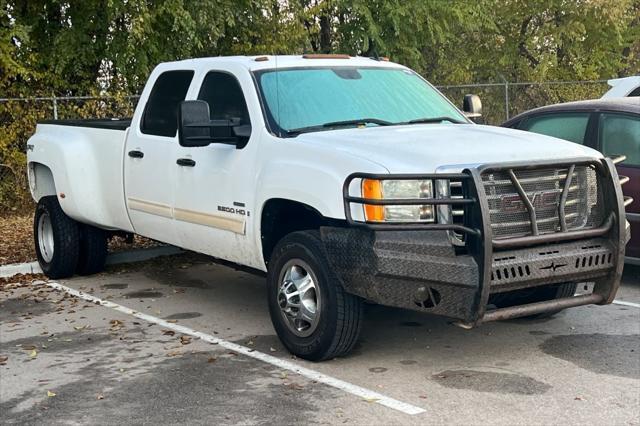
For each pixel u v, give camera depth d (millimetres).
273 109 6520
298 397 5352
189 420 5016
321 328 5805
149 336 6887
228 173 6648
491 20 20297
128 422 5012
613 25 21250
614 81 10477
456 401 5219
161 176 7465
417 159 5465
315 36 19312
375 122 6672
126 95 15047
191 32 14773
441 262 5234
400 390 5434
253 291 8484
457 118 7133
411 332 6816
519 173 5512
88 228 9008
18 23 14305
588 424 4816
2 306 8016
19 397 5492
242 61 6961
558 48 22609
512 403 5168
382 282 5398
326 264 5750
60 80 14953
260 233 6391
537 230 5496
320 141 6008
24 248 10688
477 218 5199
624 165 8008
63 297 8352
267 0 16250
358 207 5504
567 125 8688
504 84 17625
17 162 14062
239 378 5754
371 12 18734
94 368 6062
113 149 8172
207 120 6410
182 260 10039
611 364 5906
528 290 6215
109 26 15195
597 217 5832
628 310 7402
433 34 19172
